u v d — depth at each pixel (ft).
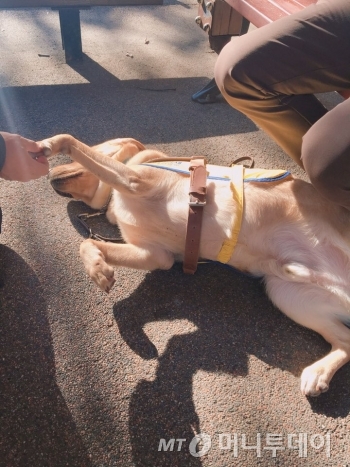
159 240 2.91
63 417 2.20
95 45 5.76
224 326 2.69
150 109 4.56
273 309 2.84
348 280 2.62
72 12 4.88
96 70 5.16
